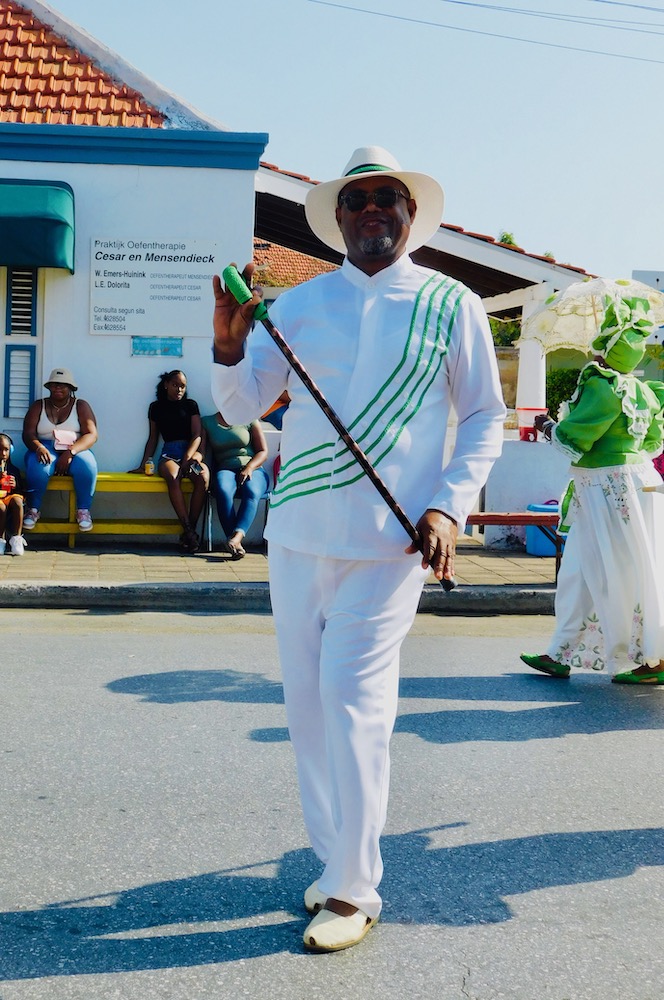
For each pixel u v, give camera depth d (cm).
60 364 1052
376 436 312
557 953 311
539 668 646
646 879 363
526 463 1091
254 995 283
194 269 1056
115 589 827
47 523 1001
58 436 1004
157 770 455
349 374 315
